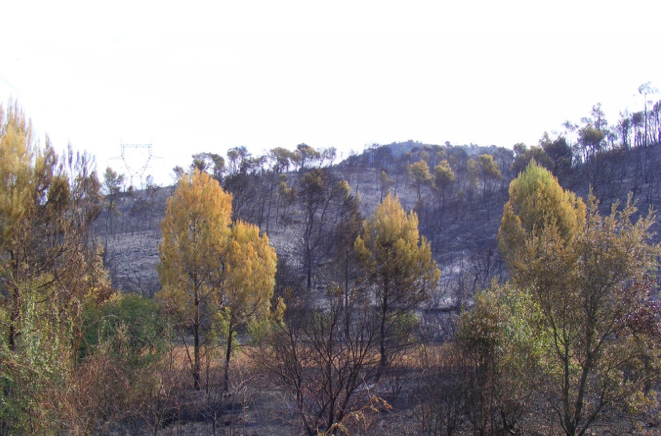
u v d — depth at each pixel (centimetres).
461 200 5500
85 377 851
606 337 1008
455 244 4162
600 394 1002
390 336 1261
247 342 1642
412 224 1866
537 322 1071
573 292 1012
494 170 5631
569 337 1028
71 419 763
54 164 1112
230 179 4075
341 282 1725
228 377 1232
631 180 4331
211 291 1648
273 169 6619
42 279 1005
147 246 4278
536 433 1098
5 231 975
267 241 1823
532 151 4706
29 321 803
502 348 1055
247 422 1052
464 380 1024
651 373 954
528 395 1038
